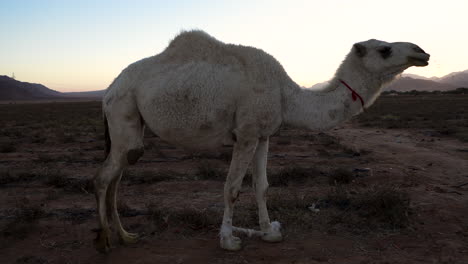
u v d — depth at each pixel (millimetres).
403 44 4875
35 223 5980
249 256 4836
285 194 7586
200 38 4965
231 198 4898
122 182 9078
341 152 13883
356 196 7254
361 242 5266
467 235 5484
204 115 4676
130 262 4711
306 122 5035
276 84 4906
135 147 4953
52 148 15984
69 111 62031
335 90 5102
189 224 5934
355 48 5004
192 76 4688
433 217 6227
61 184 8695
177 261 4699
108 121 5008
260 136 4977
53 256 4906
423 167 10695
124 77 4957
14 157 13367
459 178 9234
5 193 8211
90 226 6023
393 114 36375
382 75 4980
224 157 12055
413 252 4930
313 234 5578
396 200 6105
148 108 4773
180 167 11078
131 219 6324
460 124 23328
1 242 5332
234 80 4699
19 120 39938
